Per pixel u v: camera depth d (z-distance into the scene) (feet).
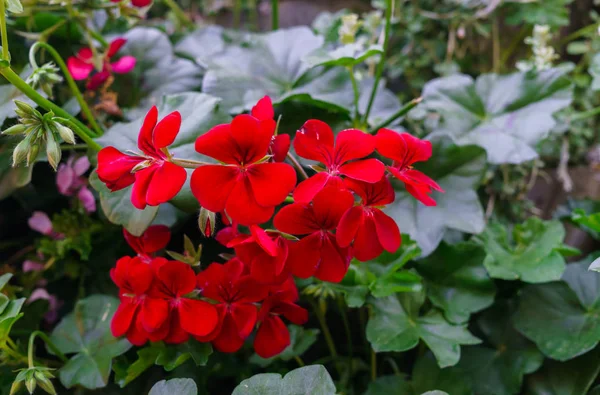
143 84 1.87
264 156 1.26
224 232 1.44
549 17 2.18
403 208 1.72
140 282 1.40
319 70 1.80
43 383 1.43
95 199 1.80
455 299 1.70
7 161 1.65
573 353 1.60
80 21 1.77
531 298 1.71
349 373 1.79
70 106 1.69
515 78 1.89
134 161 1.31
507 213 2.15
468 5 2.17
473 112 1.89
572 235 2.25
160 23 2.50
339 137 1.33
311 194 1.26
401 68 2.32
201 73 1.90
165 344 1.52
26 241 2.09
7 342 1.60
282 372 1.72
